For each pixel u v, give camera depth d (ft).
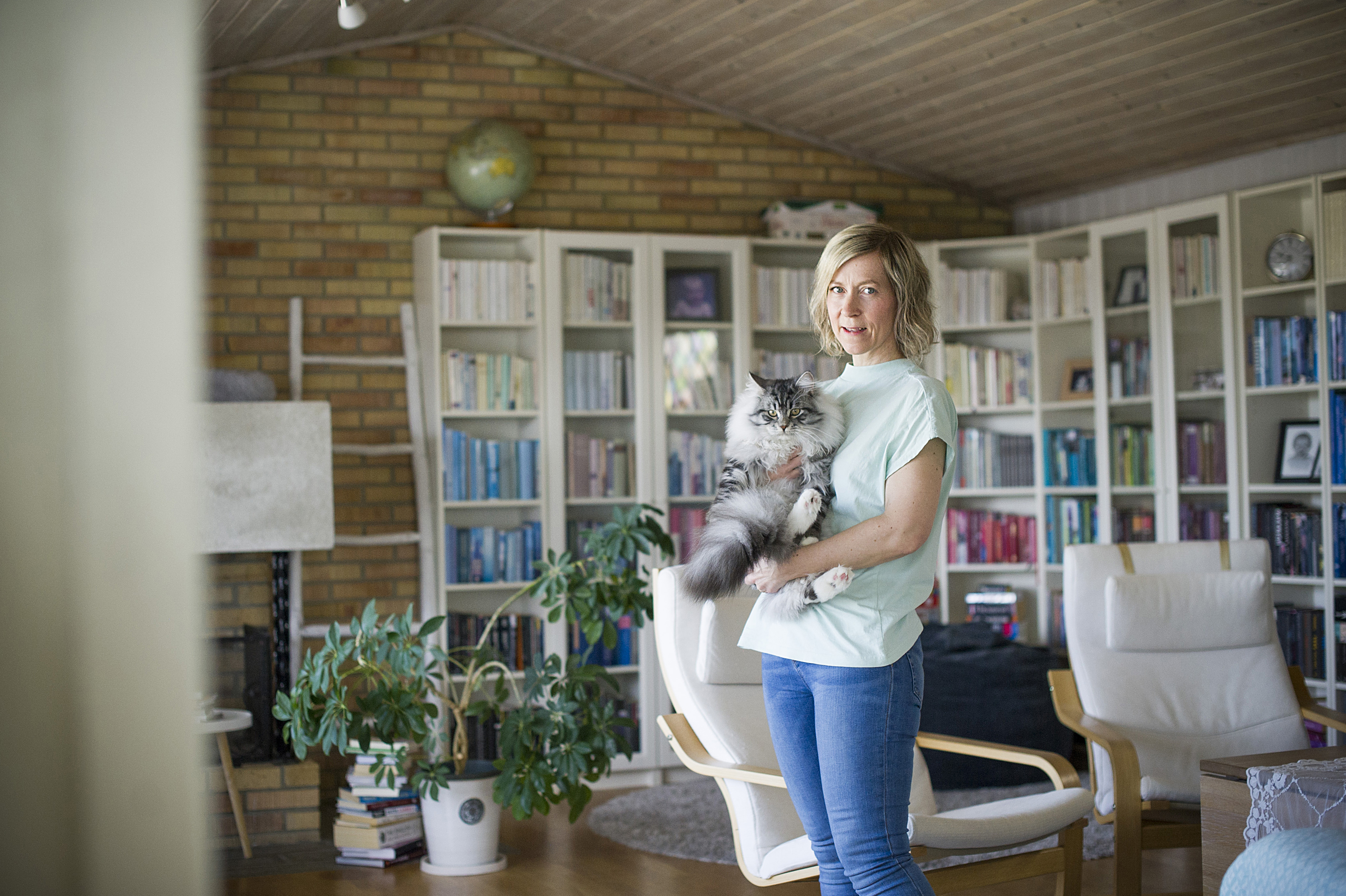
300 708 11.46
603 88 17.60
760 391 6.52
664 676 10.00
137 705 2.71
